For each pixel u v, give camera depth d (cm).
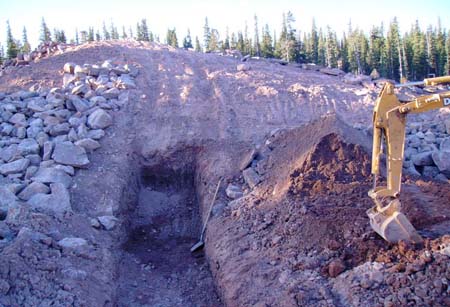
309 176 1266
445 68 4700
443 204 1115
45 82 1883
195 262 1292
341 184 1211
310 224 1105
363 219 1066
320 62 5184
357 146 1292
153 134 1623
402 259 941
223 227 1278
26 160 1380
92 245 1186
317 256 1042
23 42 4884
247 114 1731
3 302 917
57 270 1024
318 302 937
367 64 4872
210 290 1174
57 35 4759
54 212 1234
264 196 1336
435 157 1477
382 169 1277
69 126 1550
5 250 1017
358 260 992
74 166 1406
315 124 1451
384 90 975
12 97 1688
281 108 1780
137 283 1201
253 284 1048
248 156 1512
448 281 855
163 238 1423
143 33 5550
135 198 1480
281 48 4634
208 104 1778
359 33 5188
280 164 1419
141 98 1766
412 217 1054
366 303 885
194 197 1539
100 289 1054
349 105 1859
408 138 1641
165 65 2056
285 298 967
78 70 1864
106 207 1327
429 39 4819
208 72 2008
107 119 1600
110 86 1795
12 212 1158
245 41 5109
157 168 1565
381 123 972
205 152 1573
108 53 2128
